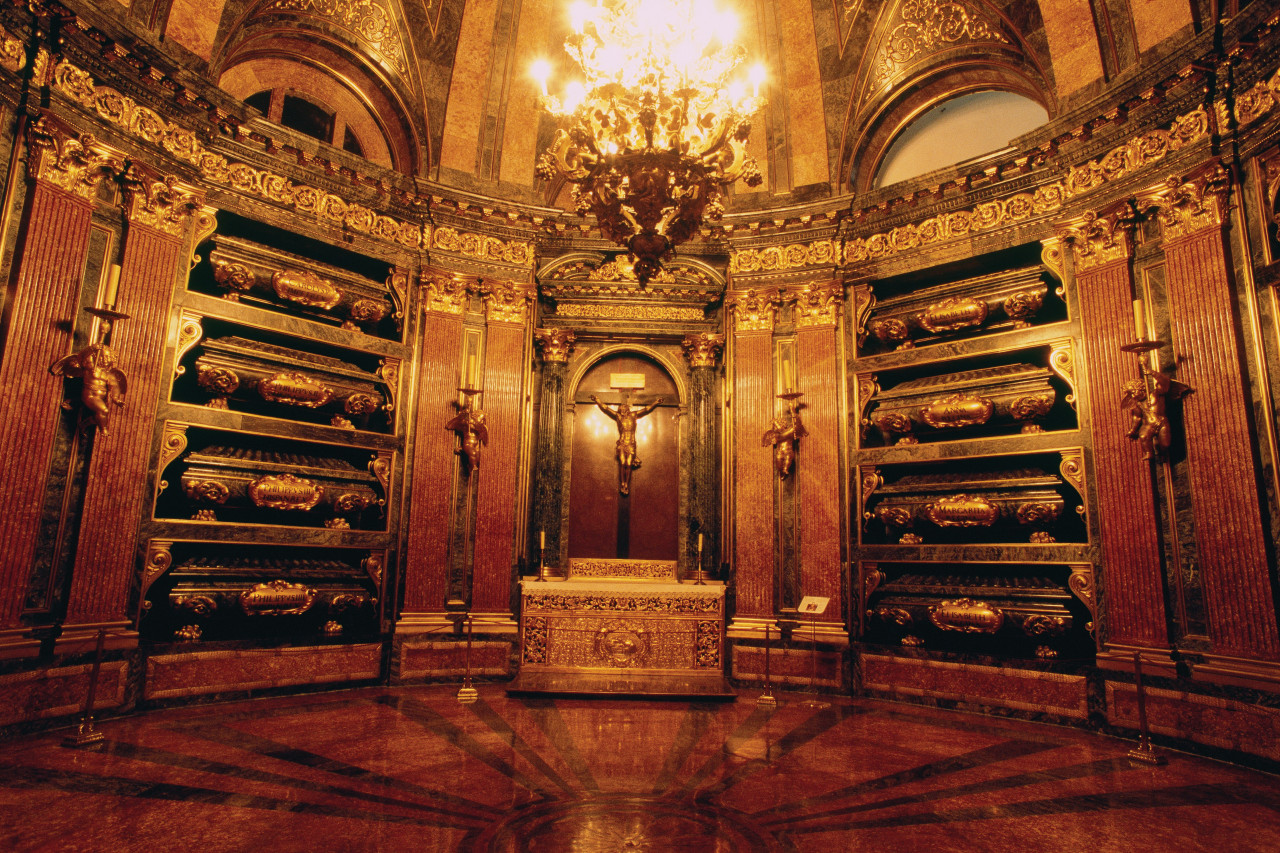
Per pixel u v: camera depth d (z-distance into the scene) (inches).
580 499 402.9
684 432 407.8
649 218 196.2
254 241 321.7
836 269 362.9
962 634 312.2
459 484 352.2
